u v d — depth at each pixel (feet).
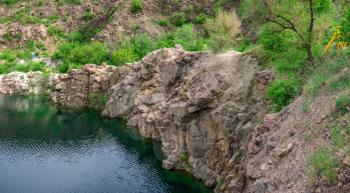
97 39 267.18
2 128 160.66
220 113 91.97
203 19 255.09
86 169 114.32
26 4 313.32
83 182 104.73
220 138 93.20
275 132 66.39
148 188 99.66
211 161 98.22
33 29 287.07
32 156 125.80
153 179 104.99
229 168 82.38
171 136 118.01
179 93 122.52
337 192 45.68
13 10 310.65
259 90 89.51
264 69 93.97
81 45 269.85
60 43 279.49
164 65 135.33
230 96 96.12
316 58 80.28
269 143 64.64
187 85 117.50
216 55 118.11
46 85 231.91
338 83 61.82
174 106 112.27
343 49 73.26
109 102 178.09
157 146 135.03
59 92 211.41
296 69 83.66
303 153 55.67
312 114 60.85
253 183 62.54
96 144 138.31
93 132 154.10
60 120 174.60
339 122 53.72
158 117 139.33
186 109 106.22
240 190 72.84
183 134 109.81
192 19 261.65
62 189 100.53
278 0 84.79
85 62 246.27
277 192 54.54
